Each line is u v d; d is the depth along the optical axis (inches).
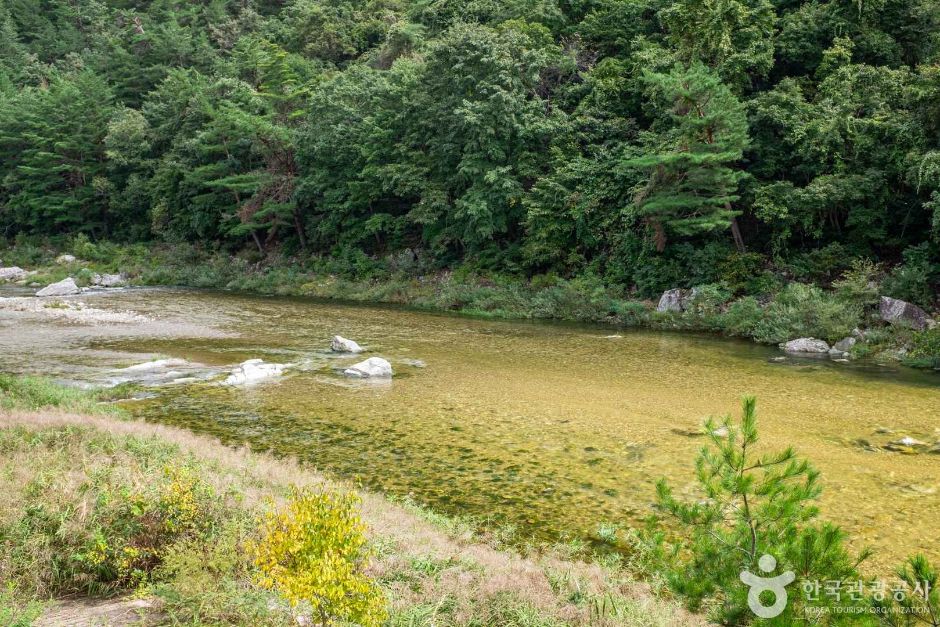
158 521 283.3
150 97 2878.9
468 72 1664.6
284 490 365.7
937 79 1059.3
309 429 584.1
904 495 437.7
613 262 1487.5
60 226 2728.8
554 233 1565.0
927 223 1210.6
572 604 257.4
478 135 1627.7
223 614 226.2
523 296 1531.7
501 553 328.5
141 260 2301.9
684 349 1040.2
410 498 412.2
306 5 3284.9
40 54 3690.9
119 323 1236.5
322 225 2026.3
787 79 1368.1
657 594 290.0
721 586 228.2
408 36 2433.6
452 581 262.7
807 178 1307.8
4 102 2736.2
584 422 616.4
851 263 1181.1
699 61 1325.0
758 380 812.6
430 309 1582.2
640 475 472.7
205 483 321.7
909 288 1063.6
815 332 1053.2
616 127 1582.2
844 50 1373.0
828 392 748.0
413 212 1780.3
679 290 1332.4
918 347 914.7
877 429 598.9
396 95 1866.4
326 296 1820.9
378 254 2031.3
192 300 1665.8
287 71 2389.3
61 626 217.5
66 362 863.1
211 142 2241.6
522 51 1672.0
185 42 3053.6
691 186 1269.7
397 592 249.6
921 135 1095.0
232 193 2265.0
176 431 515.2
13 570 247.0
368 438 559.2
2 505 282.2
